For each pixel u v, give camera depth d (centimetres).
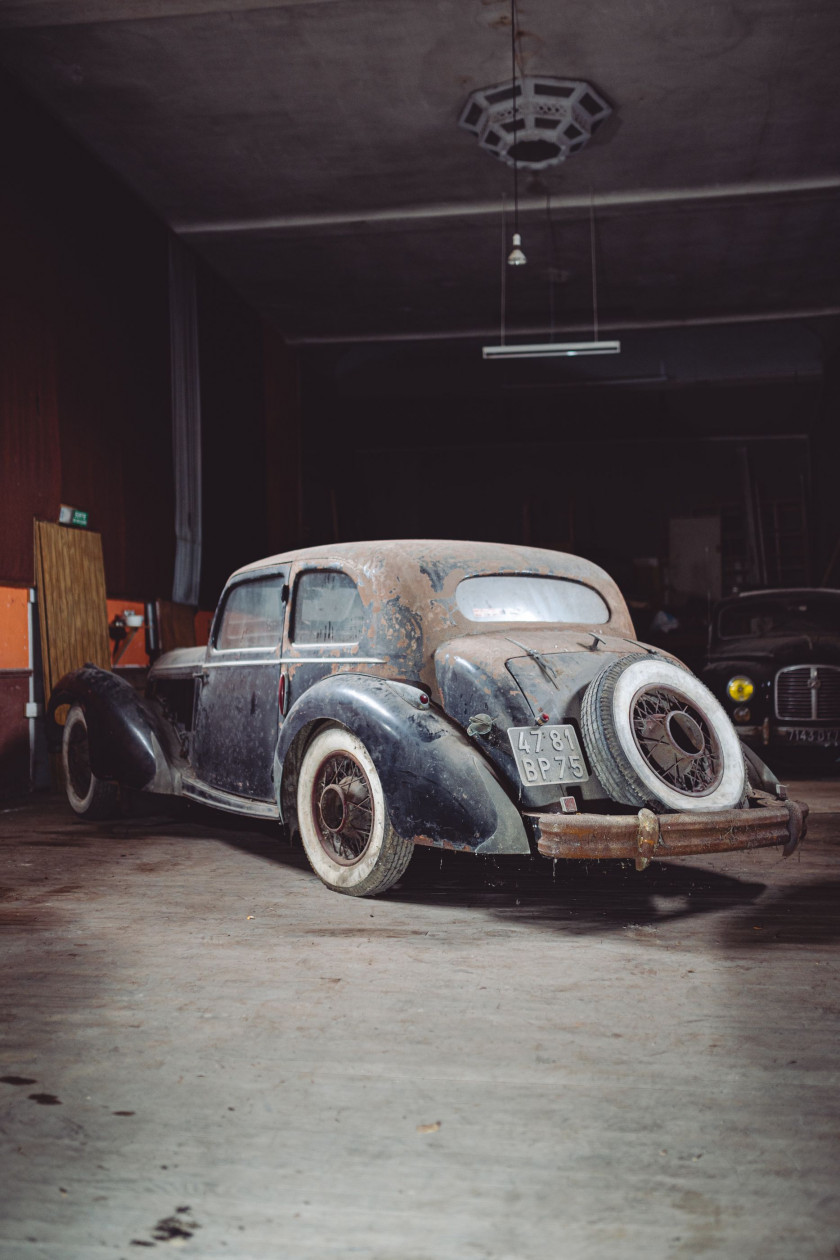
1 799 603
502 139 784
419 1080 190
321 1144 166
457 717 312
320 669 349
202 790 407
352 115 772
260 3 631
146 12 634
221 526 1038
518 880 362
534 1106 179
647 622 1335
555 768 295
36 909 323
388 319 1240
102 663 723
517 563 362
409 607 330
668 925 301
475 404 1558
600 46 689
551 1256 136
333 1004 232
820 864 393
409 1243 139
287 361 1298
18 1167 159
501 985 245
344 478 1541
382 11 644
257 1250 137
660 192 922
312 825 342
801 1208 146
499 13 652
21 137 679
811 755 679
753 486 1598
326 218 951
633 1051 204
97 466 763
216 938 287
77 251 752
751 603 789
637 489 1650
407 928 297
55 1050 205
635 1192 151
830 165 870
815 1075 191
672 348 1488
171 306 940
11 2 621
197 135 786
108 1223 143
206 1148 165
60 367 712
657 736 300
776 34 677
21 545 646
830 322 1283
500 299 1188
